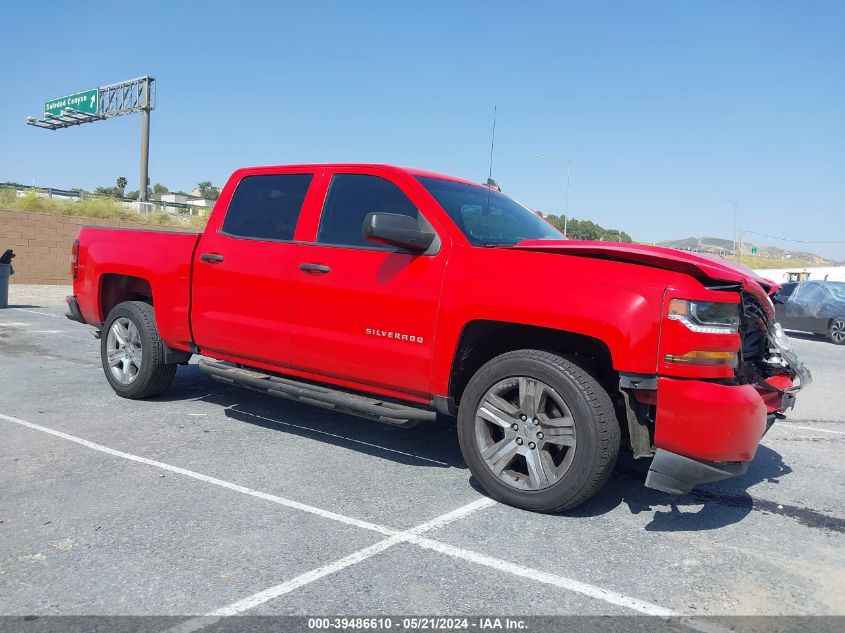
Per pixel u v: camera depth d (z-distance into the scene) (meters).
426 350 3.96
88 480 3.95
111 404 5.79
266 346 4.76
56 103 34.72
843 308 15.84
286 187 4.90
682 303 3.27
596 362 3.84
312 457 4.53
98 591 2.69
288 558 3.03
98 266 6.04
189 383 6.71
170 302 5.40
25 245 21.16
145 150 32.31
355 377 4.34
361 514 3.57
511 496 3.69
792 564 3.17
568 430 3.52
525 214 5.01
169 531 3.27
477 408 3.81
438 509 3.68
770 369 4.12
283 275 4.62
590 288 3.46
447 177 4.72
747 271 4.07
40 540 3.14
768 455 5.15
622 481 4.29
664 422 3.28
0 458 4.29
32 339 9.64
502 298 3.66
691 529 3.56
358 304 4.24
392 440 5.02
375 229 3.72
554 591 2.81
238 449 4.64
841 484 4.45
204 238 5.23
